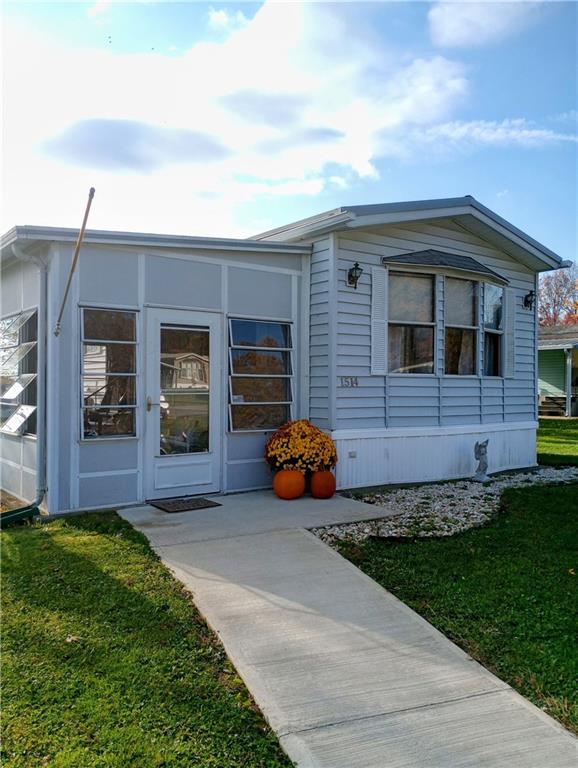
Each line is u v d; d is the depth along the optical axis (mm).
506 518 5758
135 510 5805
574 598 3768
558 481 7988
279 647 3092
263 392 7047
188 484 6457
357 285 7246
